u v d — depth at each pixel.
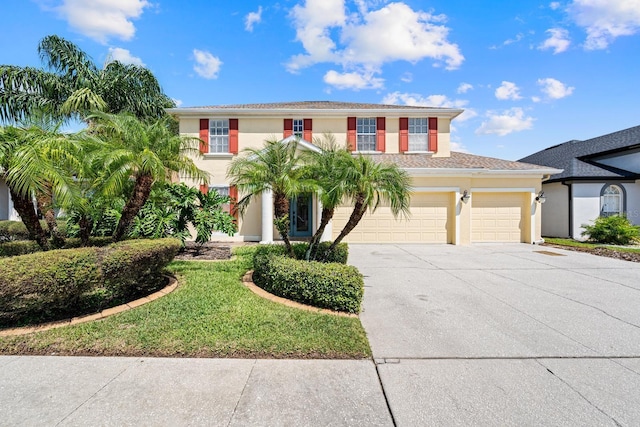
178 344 3.88
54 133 6.55
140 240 6.52
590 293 6.55
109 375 3.31
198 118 15.44
